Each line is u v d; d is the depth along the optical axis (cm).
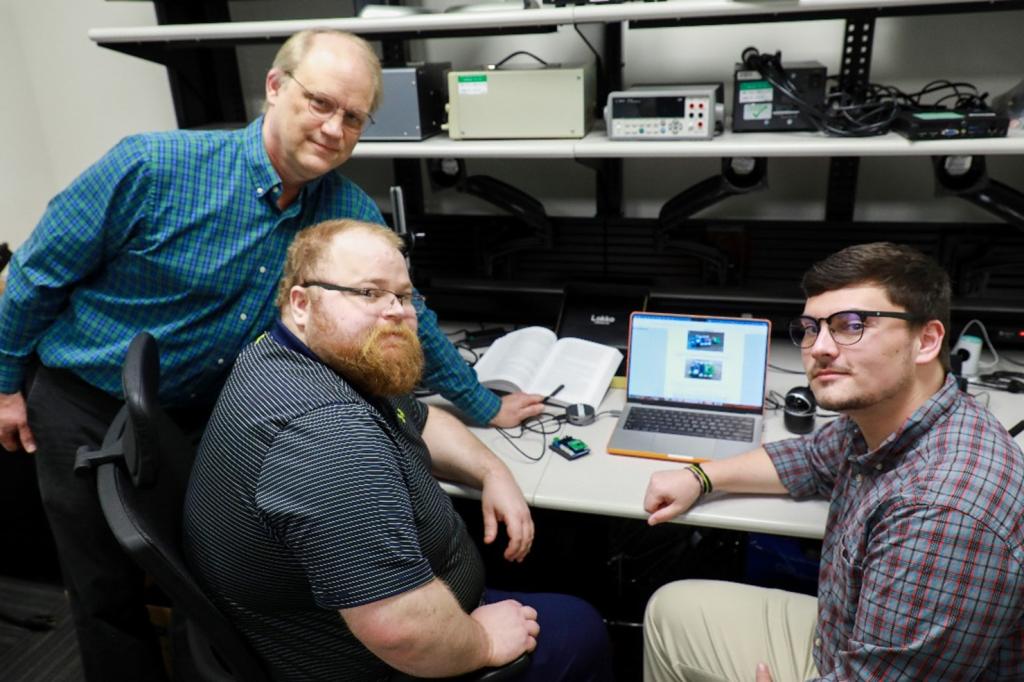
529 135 188
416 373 120
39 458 155
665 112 176
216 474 110
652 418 173
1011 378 179
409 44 226
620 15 162
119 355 150
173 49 215
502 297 225
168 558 101
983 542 93
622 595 212
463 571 133
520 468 159
